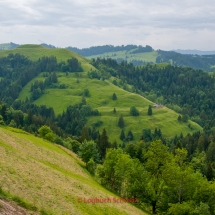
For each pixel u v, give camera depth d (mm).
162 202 64312
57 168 64750
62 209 33719
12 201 27484
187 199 62031
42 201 32906
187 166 68125
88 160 87375
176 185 61219
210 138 189250
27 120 193000
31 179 39844
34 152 68438
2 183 32250
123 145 187250
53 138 114438
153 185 64438
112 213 43562
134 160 74625
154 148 69438
